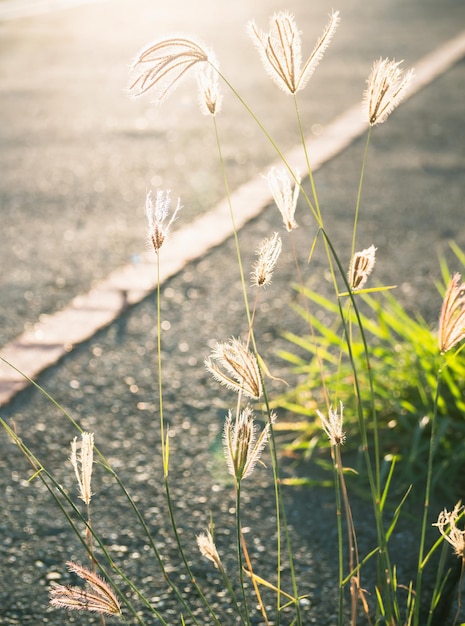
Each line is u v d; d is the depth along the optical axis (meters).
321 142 6.59
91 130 7.02
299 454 2.90
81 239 4.85
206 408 3.20
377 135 6.72
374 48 10.07
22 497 2.68
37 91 8.32
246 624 1.54
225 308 4.02
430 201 5.36
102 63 9.50
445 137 6.65
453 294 1.49
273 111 7.49
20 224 5.09
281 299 4.09
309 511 2.59
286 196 1.58
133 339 3.73
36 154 6.43
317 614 2.15
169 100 7.90
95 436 3.02
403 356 3.16
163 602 2.21
